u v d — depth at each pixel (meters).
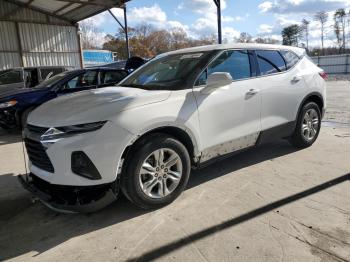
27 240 3.16
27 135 3.51
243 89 4.21
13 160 5.94
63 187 3.26
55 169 3.17
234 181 4.21
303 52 5.48
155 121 3.35
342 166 4.56
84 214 3.56
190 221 3.28
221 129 4.00
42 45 21.00
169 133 3.63
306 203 3.52
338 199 3.58
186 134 3.67
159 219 3.35
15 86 11.21
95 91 3.99
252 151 5.42
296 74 5.02
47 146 3.16
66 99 3.80
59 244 3.05
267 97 4.50
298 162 4.80
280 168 4.59
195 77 3.83
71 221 3.46
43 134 3.21
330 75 40.06
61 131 3.13
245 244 2.85
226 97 4.00
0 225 3.50
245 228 3.10
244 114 4.23
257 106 4.38
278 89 4.67
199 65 3.94
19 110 7.99
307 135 5.38
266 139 4.65
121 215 3.49
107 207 3.67
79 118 3.14
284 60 4.98
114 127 3.13
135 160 3.29
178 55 4.45
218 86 3.81
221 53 4.16
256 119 4.40
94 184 3.13
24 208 3.90
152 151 3.38
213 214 3.39
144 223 3.29
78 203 3.16
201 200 3.71
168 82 3.89
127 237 3.08
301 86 5.04
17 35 19.94
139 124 3.25
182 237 3.01
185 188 4.06
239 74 4.30
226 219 3.28
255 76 4.46
